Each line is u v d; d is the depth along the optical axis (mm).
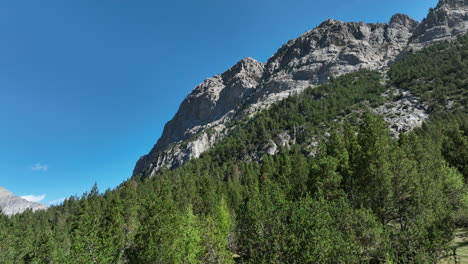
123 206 55875
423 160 40812
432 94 126125
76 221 55688
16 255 52750
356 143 38594
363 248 19922
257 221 18031
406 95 139375
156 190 83062
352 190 35562
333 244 16109
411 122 113125
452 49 165375
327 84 195000
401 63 184125
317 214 17391
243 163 126688
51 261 42438
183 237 35719
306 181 43281
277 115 174625
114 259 34906
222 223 46188
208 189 70875
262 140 148250
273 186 23891
